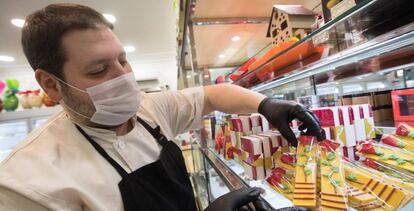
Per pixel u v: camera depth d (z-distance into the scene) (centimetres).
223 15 123
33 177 48
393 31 49
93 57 55
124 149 64
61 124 64
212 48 171
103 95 60
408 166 45
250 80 118
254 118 77
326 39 56
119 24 265
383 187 41
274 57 72
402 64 81
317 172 49
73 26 53
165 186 66
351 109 63
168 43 349
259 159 66
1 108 370
